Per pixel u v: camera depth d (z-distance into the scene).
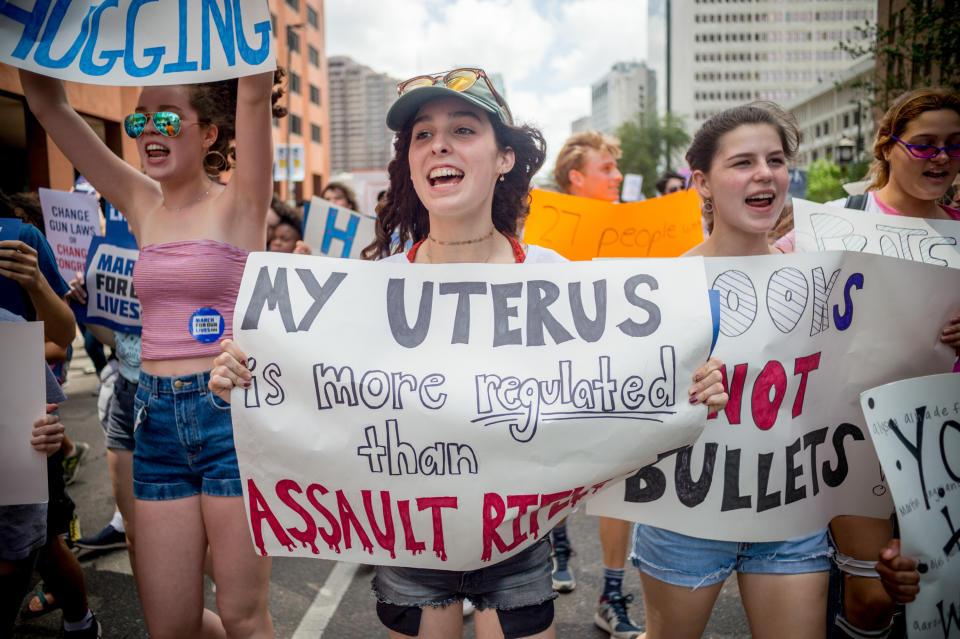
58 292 2.74
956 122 2.54
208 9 2.09
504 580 1.82
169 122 2.17
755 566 2.03
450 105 1.80
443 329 1.83
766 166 2.05
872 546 2.34
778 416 2.05
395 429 1.79
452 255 1.95
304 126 49.28
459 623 1.87
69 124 2.33
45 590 3.15
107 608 3.22
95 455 5.55
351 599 3.40
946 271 2.05
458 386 1.79
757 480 2.03
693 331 1.79
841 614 2.54
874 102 8.05
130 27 2.15
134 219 2.40
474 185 1.82
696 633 2.11
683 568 2.04
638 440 1.78
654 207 4.01
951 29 6.59
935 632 1.71
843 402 2.09
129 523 2.88
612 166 4.74
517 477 1.77
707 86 143.50
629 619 3.04
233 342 1.85
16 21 2.21
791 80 143.50
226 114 2.32
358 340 1.83
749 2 142.12
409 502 1.80
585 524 4.48
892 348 2.08
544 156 2.00
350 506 1.83
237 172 2.20
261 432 1.83
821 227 2.59
